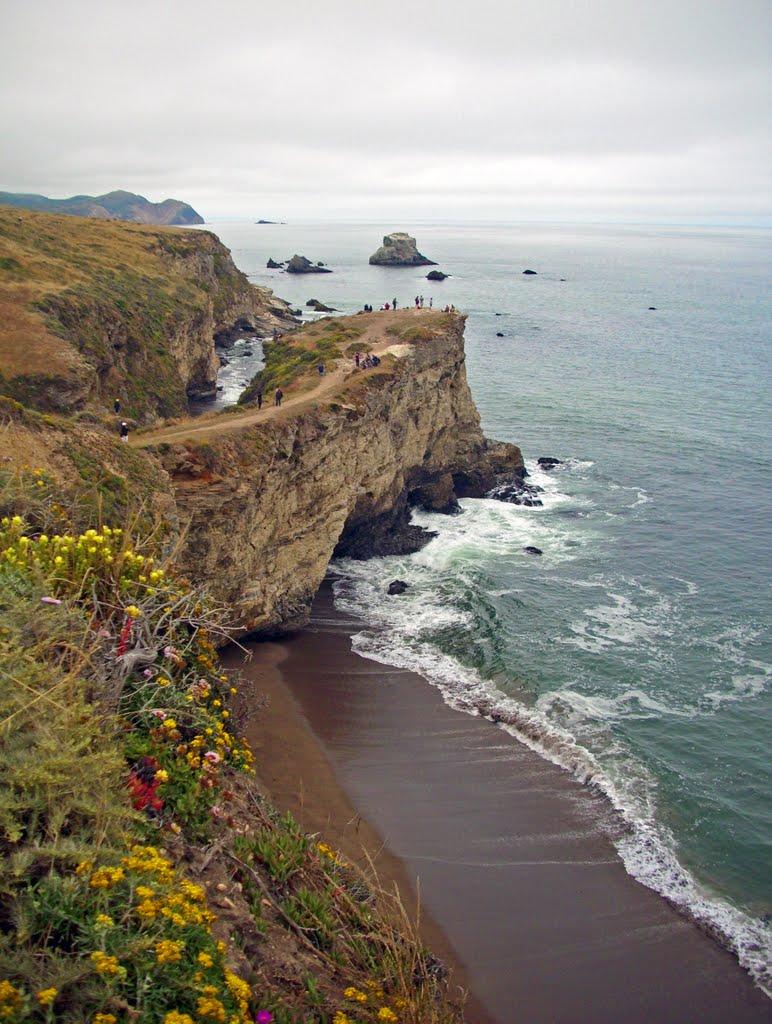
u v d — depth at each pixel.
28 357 46.25
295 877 11.53
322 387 44.28
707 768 25.52
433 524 48.47
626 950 18.34
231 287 108.69
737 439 66.69
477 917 18.84
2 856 7.21
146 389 58.09
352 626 34.81
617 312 149.88
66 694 9.21
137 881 7.75
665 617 36.22
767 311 154.62
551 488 55.22
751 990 17.56
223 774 12.34
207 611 13.84
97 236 85.25
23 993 6.16
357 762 24.61
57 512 16.34
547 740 26.38
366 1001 9.39
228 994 7.45
